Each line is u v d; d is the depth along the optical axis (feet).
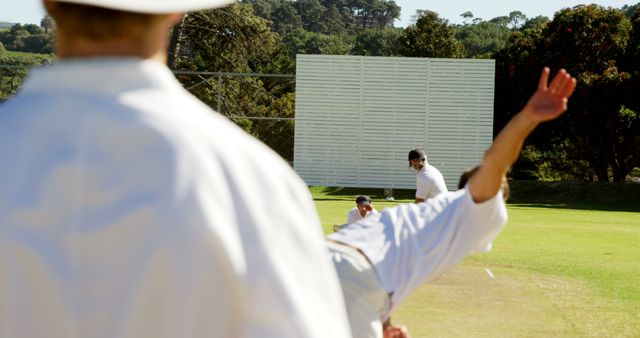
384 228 12.52
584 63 161.07
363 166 134.62
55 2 5.11
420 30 223.51
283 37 430.20
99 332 4.91
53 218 4.93
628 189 139.85
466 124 133.80
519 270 48.57
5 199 4.96
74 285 4.88
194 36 177.06
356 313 11.84
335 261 12.16
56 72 5.13
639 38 162.61
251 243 4.89
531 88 161.38
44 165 4.97
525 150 192.44
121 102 5.02
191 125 5.00
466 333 31.89
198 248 4.79
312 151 134.92
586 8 160.97
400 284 12.12
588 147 163.53
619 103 155.94
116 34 5.13
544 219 93.56
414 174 134.00
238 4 175.73
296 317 4.87
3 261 4.93
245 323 4.93
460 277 44.60
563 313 36.19
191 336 4.88
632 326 33.88
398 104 134.00
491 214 10.91
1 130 5.08
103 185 4.90
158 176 4.86
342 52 417.08
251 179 5.00
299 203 5.16
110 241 4.86
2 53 323.98
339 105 134.21
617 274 48.52
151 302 4.86
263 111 182.19
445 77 133.59
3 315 4.97
